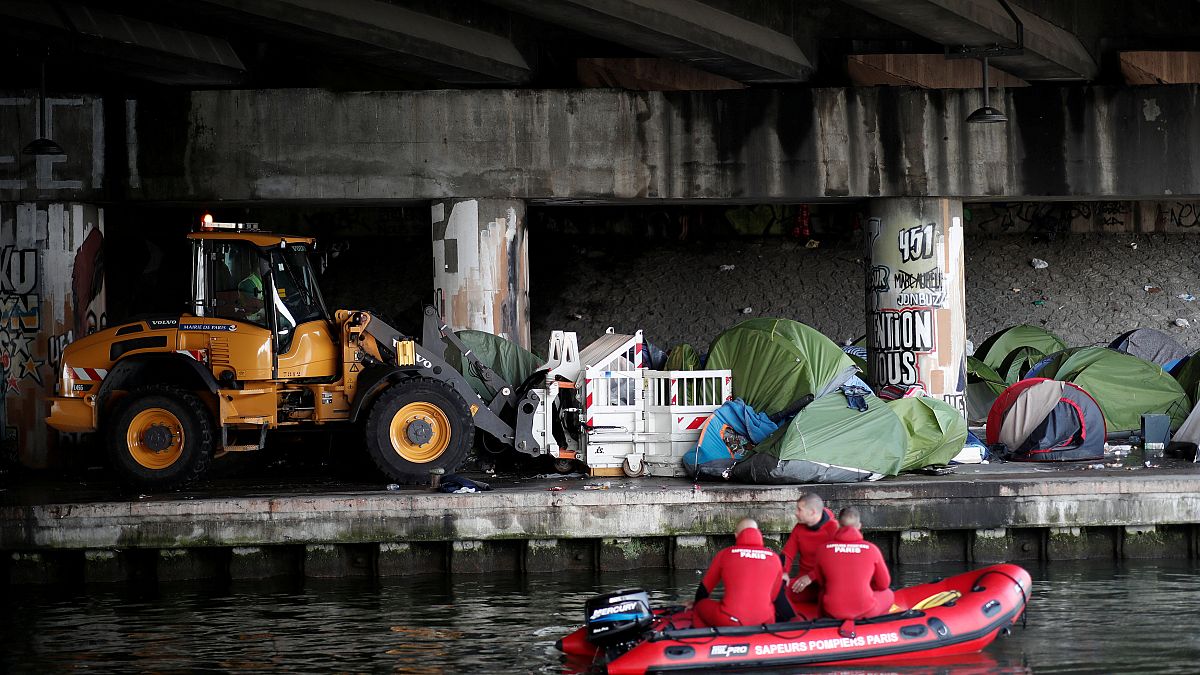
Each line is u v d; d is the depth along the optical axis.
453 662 10.66
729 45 17.88
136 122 18.73
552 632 11.69
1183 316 28.95
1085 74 19.58
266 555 14.69
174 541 14.38
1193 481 14.71
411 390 15.50
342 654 11.02
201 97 18.80
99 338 15.66
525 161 18.98
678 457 16.03
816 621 10.33
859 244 32.38
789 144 19.09
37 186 18.66
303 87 19.08
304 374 15.84
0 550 14.41
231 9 15.88
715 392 16.39
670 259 32.00
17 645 11.53
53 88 18.81
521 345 19.22
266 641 11.54
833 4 19.70
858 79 19.80
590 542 14.77
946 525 14.68
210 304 15.77
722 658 10.09
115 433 14.99
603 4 16.11
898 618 10.48
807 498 10.91
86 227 18.88
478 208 18.95
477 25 18.88
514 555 14.77
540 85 20.03
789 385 16.73
